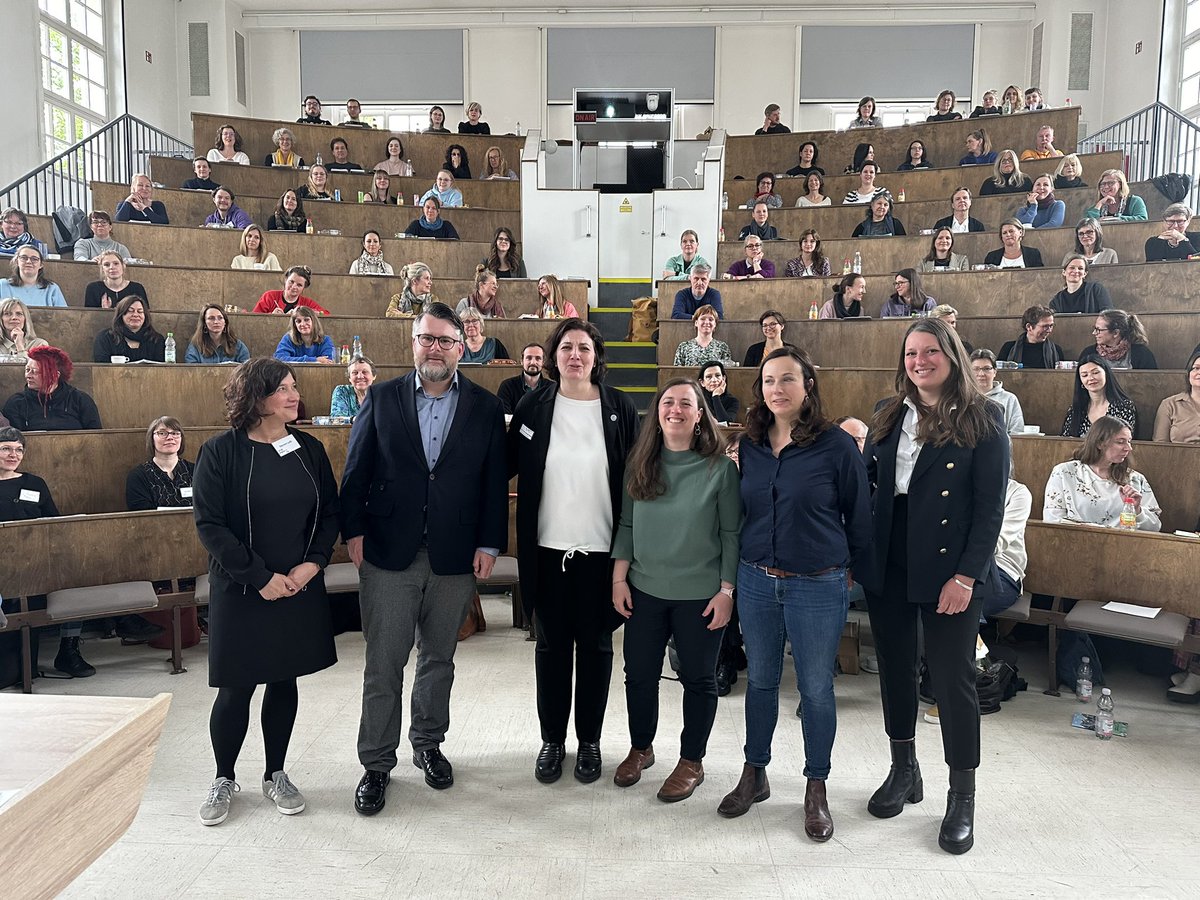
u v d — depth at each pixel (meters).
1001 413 2.25
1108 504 3.71
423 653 2.59
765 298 6.61
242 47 12.38
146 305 5.62
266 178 8.55
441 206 8.17
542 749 2.64
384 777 2.46
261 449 2.33
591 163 10.57
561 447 2.54
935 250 6.54
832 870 2.12
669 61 12.34
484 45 12.43
